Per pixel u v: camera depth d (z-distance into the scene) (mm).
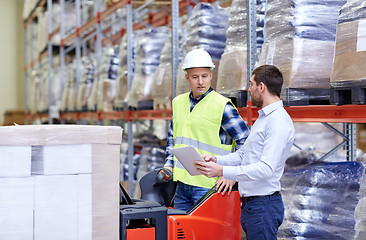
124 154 7387
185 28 4914
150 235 2518
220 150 3482
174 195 3750
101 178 2340
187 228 2941
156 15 8453
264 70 2764
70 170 2281
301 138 6262
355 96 2779
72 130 2270
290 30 3416
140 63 5906
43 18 12305
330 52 3408
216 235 3039
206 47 4551
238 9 4199
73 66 9555
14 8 16109
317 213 3555
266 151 2635
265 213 2762
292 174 3807
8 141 2178
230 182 3098
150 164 6281
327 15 3436
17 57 16141
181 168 3613
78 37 9492
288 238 3602
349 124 4684
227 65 4133
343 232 3420
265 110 2725
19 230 2207
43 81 12203
